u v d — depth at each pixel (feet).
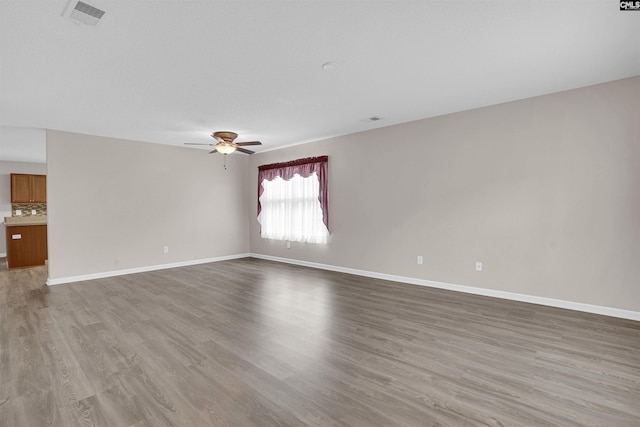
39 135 17.69
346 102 12.85
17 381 7.41
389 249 16.89
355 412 6.25
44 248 22.44
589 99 11.38
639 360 8.11
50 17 6.89
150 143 20.13
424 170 15.46
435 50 8.68
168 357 8.52
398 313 11.80
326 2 6.55
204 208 22.66
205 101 12.48
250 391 6.98
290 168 21.43
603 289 11.26
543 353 8.55
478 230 13.92
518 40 8.19
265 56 8.89
